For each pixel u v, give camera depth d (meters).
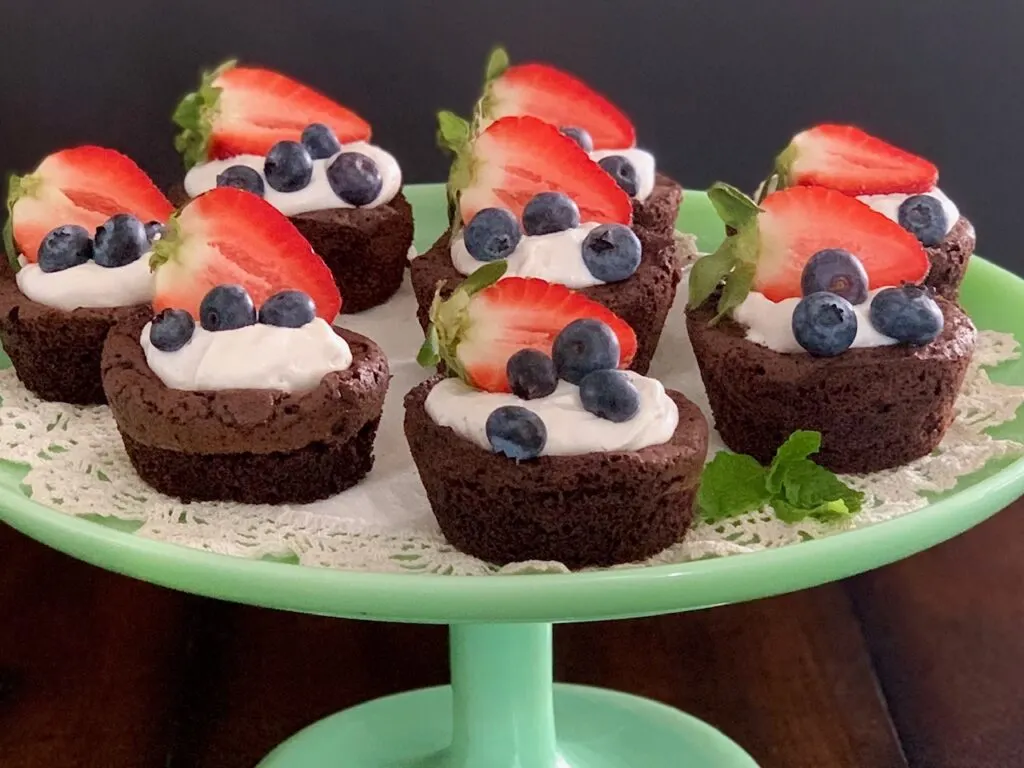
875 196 0.43
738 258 0.36
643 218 0.47
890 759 0.41
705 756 0.41
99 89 0.57
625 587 0.25
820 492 0.32
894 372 0.34
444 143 0.46
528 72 0.49
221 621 0.47
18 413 0.37
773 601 0.48
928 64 0.59
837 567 0.27
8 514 0.29
